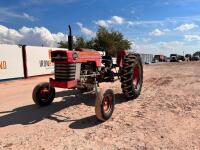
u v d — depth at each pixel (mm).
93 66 7316
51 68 20406
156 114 6340
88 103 7629
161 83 12219
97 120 5910
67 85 6188
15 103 8281
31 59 18109
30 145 4566
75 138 4840
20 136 5035
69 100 8133
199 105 7207
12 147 4504
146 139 4730
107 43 47344
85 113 6520
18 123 5895
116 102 7727
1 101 8812
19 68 17062
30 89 11656
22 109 7266
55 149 4367
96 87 6988
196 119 5883
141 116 6184
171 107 7020
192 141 4613
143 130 5199
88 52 6988
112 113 6160
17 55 16906
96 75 7238
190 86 10898
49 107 7281
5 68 15953
